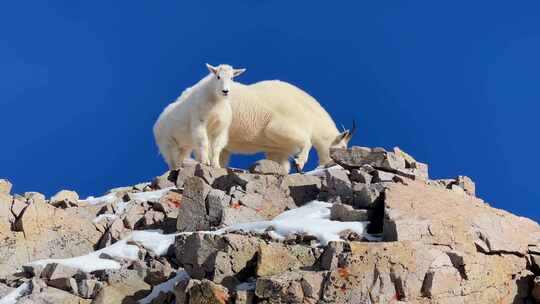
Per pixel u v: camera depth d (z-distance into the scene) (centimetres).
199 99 6034
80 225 4716
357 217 4216
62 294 3972
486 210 4403
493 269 3975
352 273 3628
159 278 4053
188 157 6469
